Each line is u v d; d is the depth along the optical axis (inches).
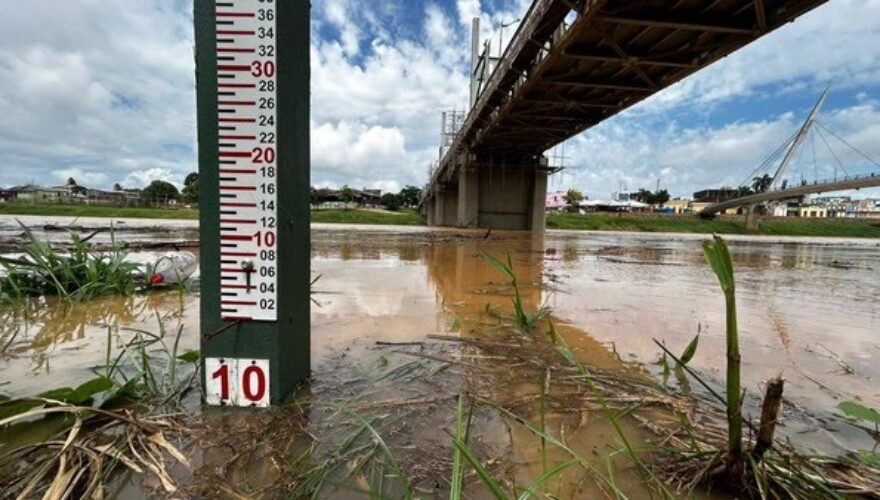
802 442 64.8
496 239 690.8
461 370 90.9
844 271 353.7
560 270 292.8
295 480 52.1
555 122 885.8
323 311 144.5
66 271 159.0
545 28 535.8
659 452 60.9
